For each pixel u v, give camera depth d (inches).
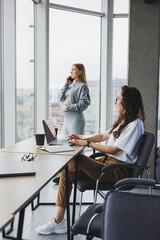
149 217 41.8
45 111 190.4
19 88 169.6
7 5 149.3
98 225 64.1
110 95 213.5
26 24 175.8
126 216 42.9
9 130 155.0
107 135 119.9
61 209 103.3
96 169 98.4
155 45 148.6
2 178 61.1
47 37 186.9
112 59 211.6
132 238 42.5
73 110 173.6
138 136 99.7
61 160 79.9
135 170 96.8
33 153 89.7
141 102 103.7
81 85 173.0
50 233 102.8
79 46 204.5
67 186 94.9
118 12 208.4
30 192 52.3
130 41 149.6
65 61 199.6
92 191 155.1
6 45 150.8
